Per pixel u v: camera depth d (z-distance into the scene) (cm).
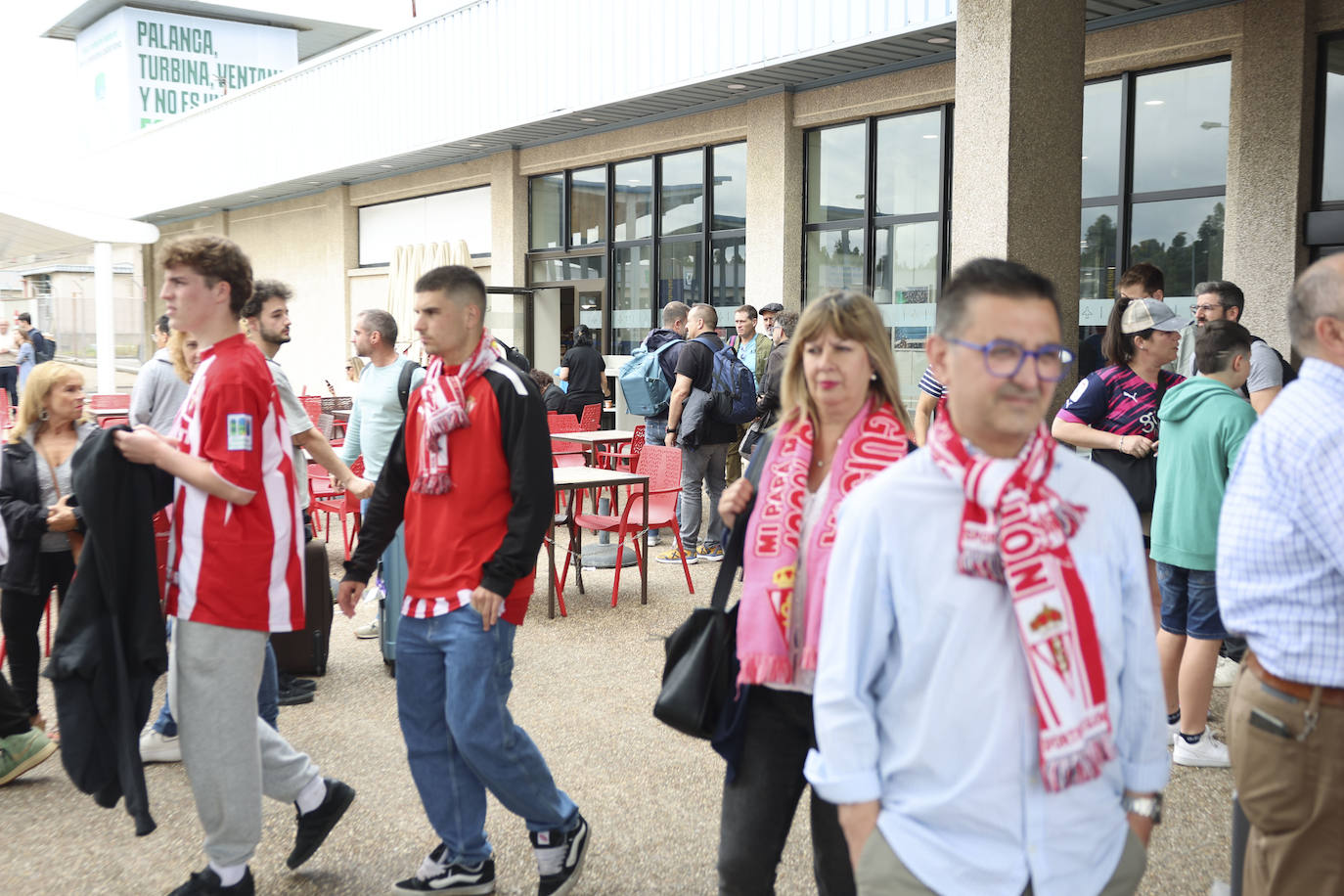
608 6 1145
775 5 976
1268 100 757
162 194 2197
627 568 767
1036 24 636
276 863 336
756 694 223
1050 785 152
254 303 431
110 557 274
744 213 1203
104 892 320
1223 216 812
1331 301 197
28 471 428
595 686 513
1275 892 209
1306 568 198
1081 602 155
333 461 432
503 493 291
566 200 1429
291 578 294
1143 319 418
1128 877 164
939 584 158
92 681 278
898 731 165
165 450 273
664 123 1249
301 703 490
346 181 1786
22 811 381
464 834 304
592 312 1416
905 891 159
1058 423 440
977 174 650
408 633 296
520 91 1276
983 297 157
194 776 285
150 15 3034
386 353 538
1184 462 387
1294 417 199
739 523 233
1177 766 404
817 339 222
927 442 166
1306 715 200
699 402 767
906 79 995
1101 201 881
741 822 221
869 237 1066
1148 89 848
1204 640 392
